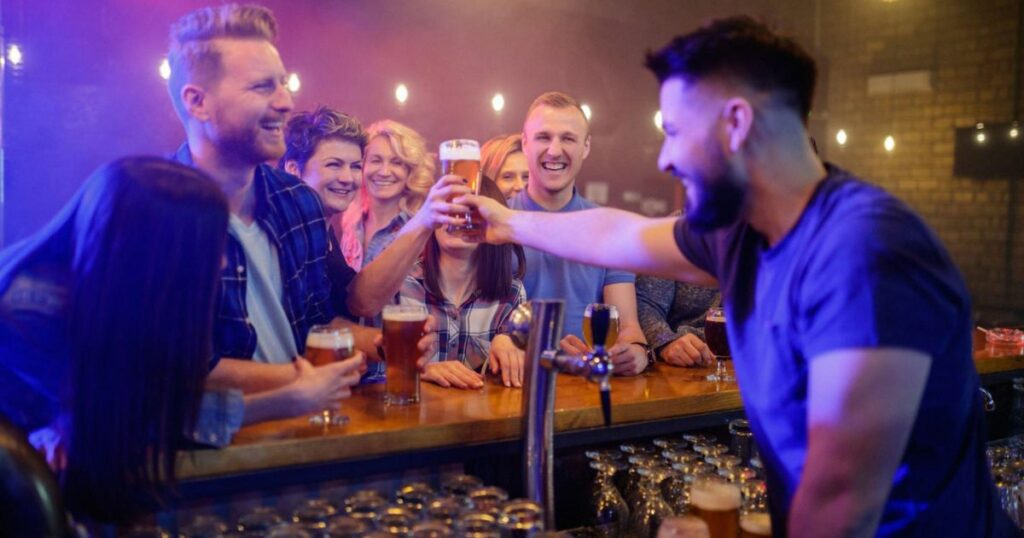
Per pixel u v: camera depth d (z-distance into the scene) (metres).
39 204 4.43
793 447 1.26
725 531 1.55
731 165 1.22
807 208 1.21
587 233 1.66
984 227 6.65
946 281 1.13
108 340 1.22
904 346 1.07
